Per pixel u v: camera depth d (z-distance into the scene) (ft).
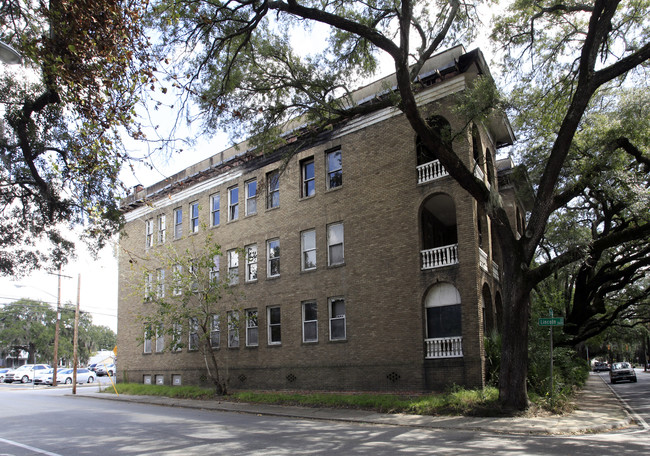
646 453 29.96
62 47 30.83
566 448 31.78
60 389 125.29
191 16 42.96
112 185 34.76
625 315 117.91
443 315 63.21
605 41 53.01
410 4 45.98
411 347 63.52
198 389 81.97
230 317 84.53
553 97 57.52
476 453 30.07
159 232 106.83
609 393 85.71
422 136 47.80
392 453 30.25
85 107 31.89
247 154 86.53
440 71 65.87
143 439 36.50
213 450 31.50
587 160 56.34
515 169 62.59
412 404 52.60
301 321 76.13
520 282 47.75
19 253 56.80
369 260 69.56
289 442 34.86
